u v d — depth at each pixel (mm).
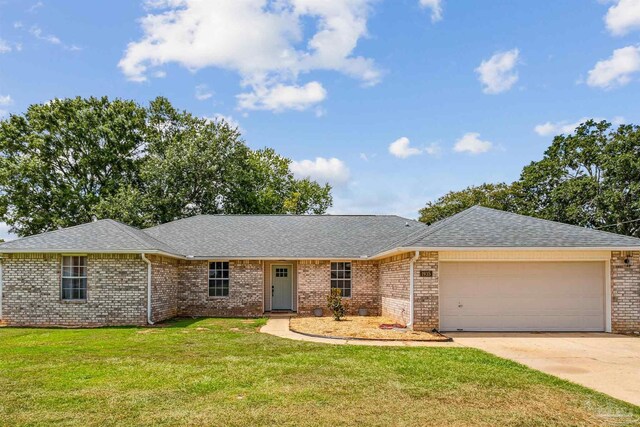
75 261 16375
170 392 7270
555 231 14922
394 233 22125
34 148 33156
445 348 11312
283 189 48156
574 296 14492
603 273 14531
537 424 5898
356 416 6176
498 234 14570
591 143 34656
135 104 37031
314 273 20000
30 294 16141
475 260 14367
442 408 6520
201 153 34250
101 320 16062
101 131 34219
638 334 13828
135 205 32344
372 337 12875
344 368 8969
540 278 14555
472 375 8406
